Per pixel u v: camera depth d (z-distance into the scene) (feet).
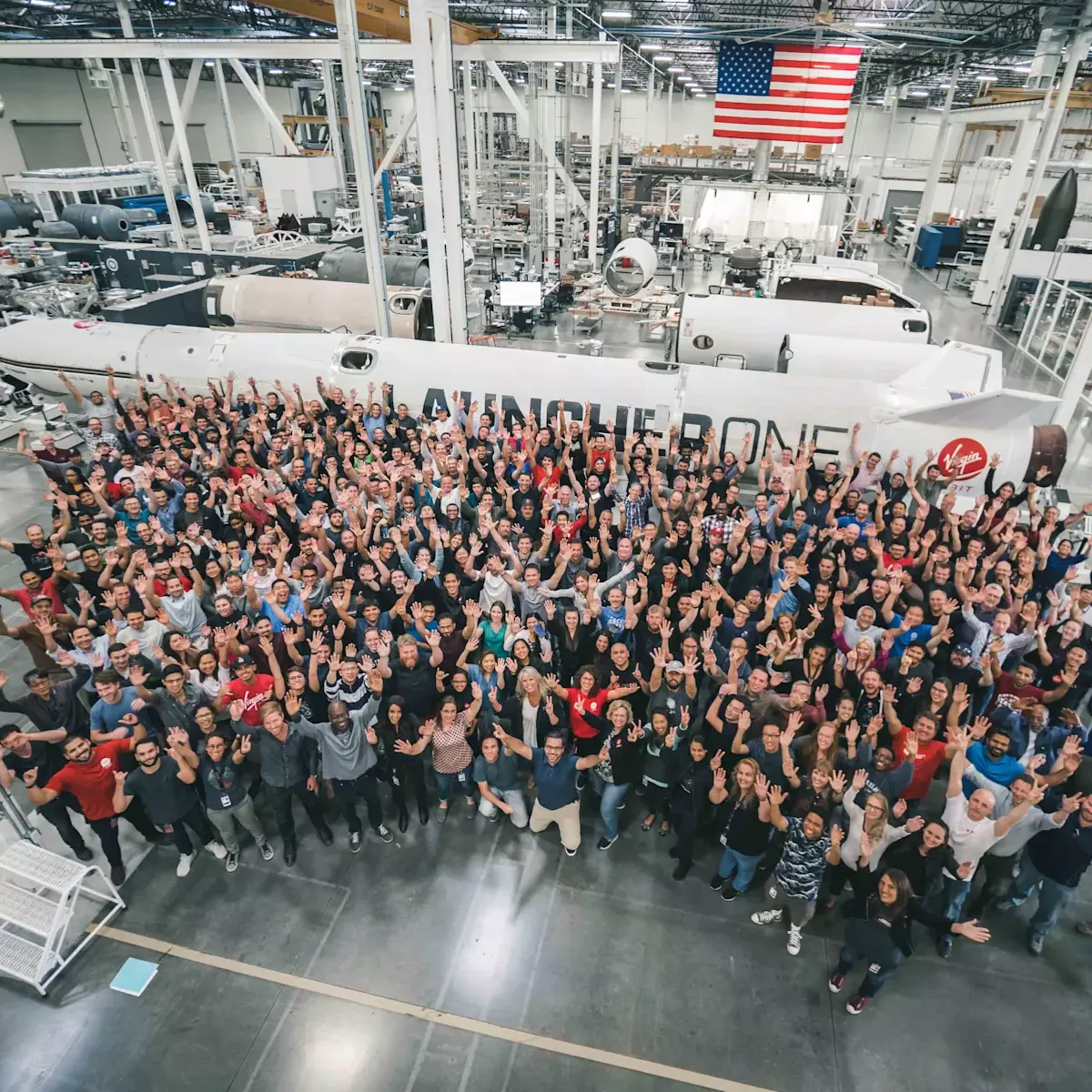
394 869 21.61
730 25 82.64
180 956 19.17
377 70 143.74
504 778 21.49
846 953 17.56
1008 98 99.09
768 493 32.73
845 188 77.97
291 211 95.66
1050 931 19.97
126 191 109.29
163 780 19.25
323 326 55.31
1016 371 64.64
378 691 20.59
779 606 25.17
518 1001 18.24
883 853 18.03
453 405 39.29
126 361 46.55
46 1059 17.02
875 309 49.85
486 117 101.91
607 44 57.31
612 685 21.03
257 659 22.98
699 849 22.38
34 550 28.17
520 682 21.15
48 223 86.58
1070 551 26.58
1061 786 19.11
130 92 147.43
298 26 105.50
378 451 34.60
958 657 22.17
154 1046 17.28
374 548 27.30
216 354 45.44
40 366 48.91
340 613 24.04
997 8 80.84
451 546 27.35
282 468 33.27
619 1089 16.51
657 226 94.27
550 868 21.66
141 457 37.24
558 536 29.14
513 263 85.76
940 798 23.45
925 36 85.35
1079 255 72.59
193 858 21.80
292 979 18.67
